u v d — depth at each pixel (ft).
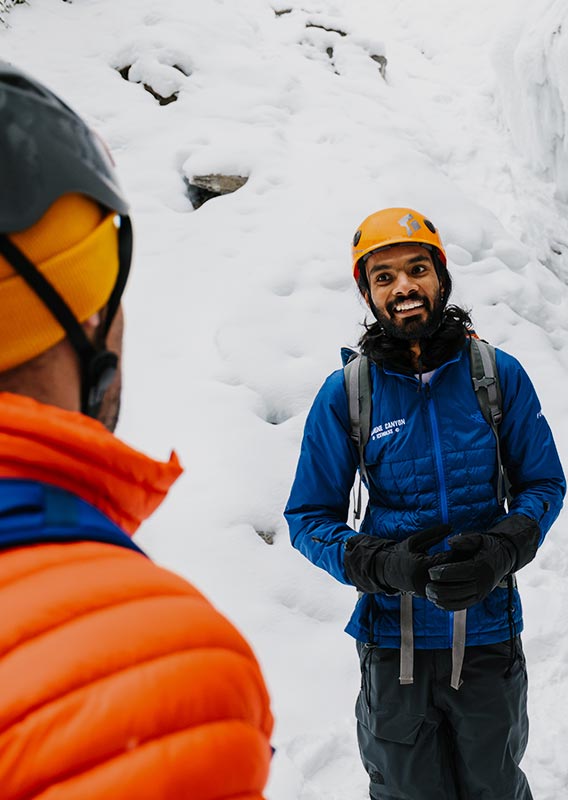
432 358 6.92
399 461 6.97
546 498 6.95
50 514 1.77
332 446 7.25
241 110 23.17
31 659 1.57
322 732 10.06
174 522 12.25
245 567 11.89
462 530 6.88
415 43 37.96
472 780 6.92
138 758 1.52
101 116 22.81
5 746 1.49
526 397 7.08
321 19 30.55
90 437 1.84
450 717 6.90
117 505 2.00
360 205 19.63
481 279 18.78
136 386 14.70
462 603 6.05
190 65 24.84
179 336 15.97
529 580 12.60
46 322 1.85
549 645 11.49
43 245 1.81
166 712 1.58
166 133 22.26
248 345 15.58
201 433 13.73
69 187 1.86
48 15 27.04
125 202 2.09
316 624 11.60
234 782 1.62
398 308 6.98
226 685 1.69
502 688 6.79
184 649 1.69
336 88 26.14
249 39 27.32
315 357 15.70
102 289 1.98
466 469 6.91
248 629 11.21
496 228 20.72
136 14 27.02
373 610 6.99
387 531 7.01
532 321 18.48
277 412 14.87
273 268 17.54
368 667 7.09
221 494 12.69
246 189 20.20
